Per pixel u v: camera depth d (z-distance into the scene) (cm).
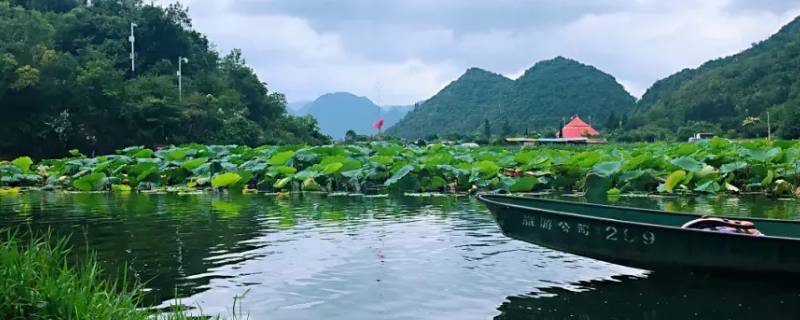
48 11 6794
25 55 4384
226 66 7125
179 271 835
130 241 1052
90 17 6275
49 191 2139
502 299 711
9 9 5497
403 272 832
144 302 692
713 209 1419
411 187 1970
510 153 2720
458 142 8412
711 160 1962
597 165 1877
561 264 874
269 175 2069
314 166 2109
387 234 1118
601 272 828
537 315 653
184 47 6612
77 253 949
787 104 8225
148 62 6331
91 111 4556
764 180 1767
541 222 816
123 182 2197
